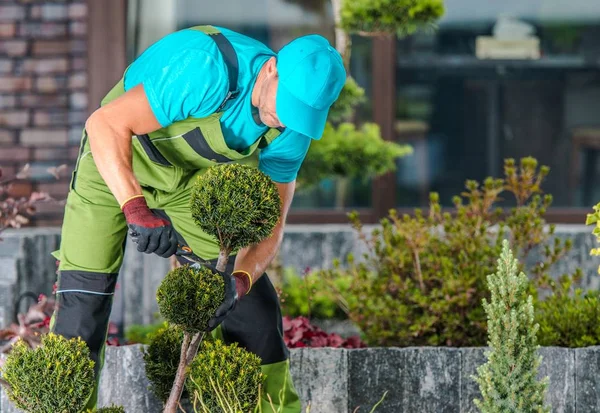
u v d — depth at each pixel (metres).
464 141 14.68
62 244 7.00
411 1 9.35
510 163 9.75
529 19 14.63
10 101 14.19
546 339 8.18
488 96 14.66
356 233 12.88
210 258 7.23
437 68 14.67
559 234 12.45
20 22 14.17
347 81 9.80
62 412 5.81
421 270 8.93
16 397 5.84
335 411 7.75
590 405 7.55
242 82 6.24
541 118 14.64
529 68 14.63
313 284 10.46
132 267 12.60
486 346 8.38
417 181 14.69
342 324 11.03
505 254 6.08
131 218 5.91
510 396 6.01
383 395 7.53
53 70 14.20
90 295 6.86
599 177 14.56
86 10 14.16
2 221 8.29
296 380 7.77
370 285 8.97
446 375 7.75
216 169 5.80
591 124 14.59
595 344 8.15
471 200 9.57
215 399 6.14
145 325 11.51
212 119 6.40
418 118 14.67
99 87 14.16
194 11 14.41
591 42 14.58
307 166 10.46
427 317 8.49
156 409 7.68
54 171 8.60
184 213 7.18
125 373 7.71
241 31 14.48
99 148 6.01
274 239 6.87
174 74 6.04
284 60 6.11
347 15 9.47
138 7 14.31
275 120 6.33
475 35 14.66
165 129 6.58
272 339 7.09
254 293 7.08
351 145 10.48
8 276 11.40
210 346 6.37
